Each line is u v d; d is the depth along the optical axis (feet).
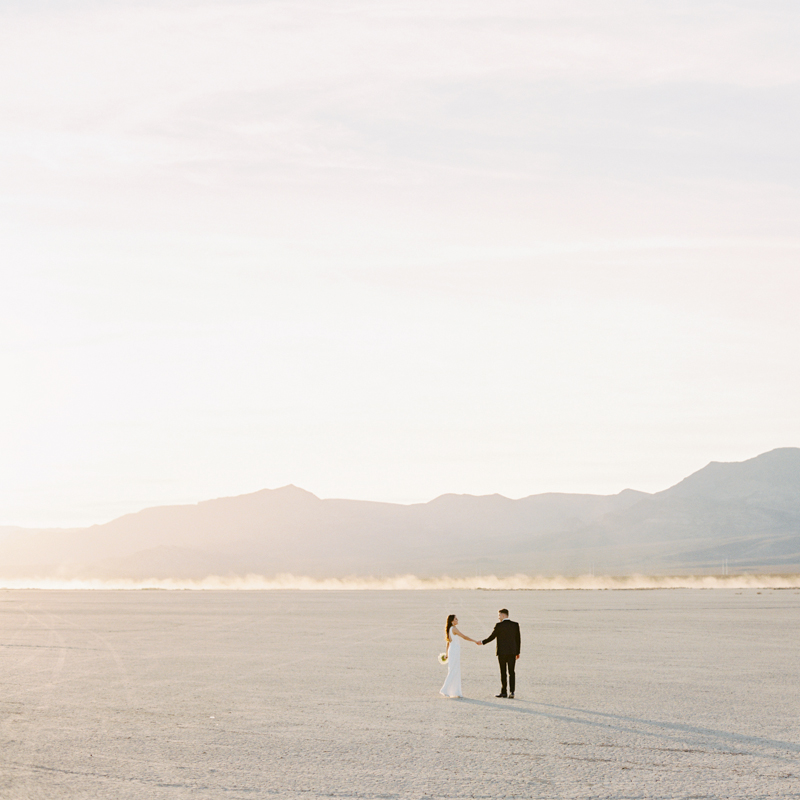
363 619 175.94
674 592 360.89
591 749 50.06
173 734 54.65
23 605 260.42
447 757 47.98
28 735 54.39
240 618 182.60
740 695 70.95
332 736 53.88
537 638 126.41
